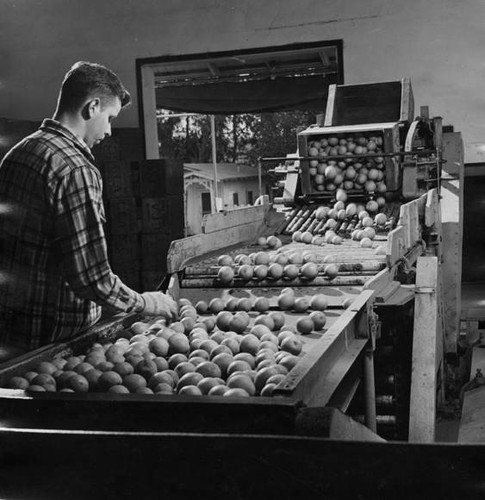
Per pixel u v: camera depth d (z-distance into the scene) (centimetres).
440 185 687
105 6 1084
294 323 362
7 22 1123
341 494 159
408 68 984
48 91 1121
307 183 636
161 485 169
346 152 629
